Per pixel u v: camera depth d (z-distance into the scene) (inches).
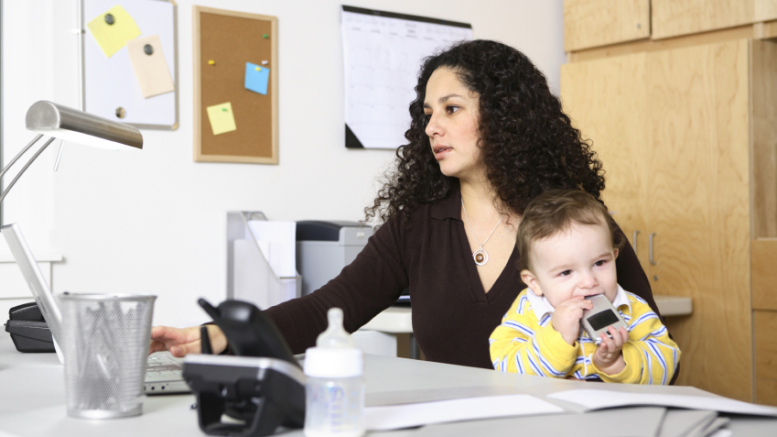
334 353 20.6
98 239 74.1
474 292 48.1
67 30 72.9
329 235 78.0
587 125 104.9
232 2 83.0
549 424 22.4
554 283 41.3
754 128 90.6
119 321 24.3
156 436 21.8
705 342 94.1
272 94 85.6
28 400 27.7
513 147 49.4
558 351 36.4
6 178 71.9
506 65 51.4
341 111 91.7
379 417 23.3
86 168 73.5
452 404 25.2
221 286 81.0
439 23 99.8
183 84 79.8
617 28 103.5
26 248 30.4
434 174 53.1
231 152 82.7
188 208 79.8
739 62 91.0
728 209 92.3
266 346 22.2
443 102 50.8
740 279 91.2
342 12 91.4
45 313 31.8
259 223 76.5
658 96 98.2
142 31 76.9
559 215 41.9
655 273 98.7
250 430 21.1
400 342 76.8
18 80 72.0
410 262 51.1
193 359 21.5
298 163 88.0
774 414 23.9
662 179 97.9
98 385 24.2
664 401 24.4
